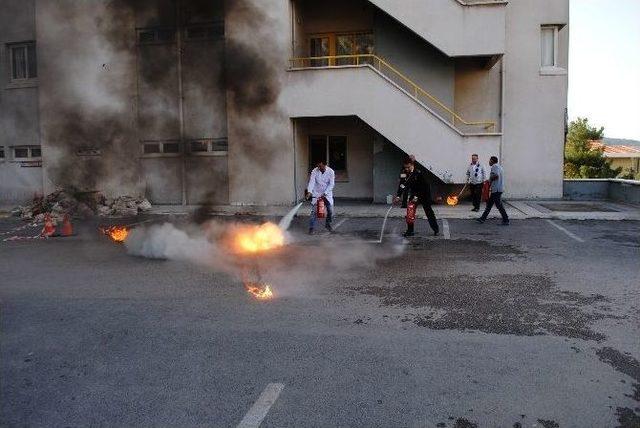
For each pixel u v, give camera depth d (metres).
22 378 3.88
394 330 4.77
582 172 34.06
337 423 3.16
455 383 3.67
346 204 15.84
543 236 9.98
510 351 4.23
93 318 5.27
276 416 3.26
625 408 3.30
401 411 3.29
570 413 3.25
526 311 5.28
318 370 3.92
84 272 7.48
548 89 16.17
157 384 3.74
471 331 4.71
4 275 7.35
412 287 6.30
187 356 4.24
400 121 14.38
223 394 3.56
